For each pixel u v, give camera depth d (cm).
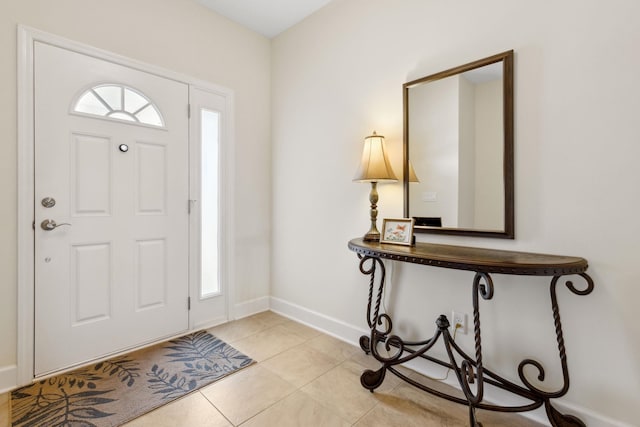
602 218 129
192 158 238
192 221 240
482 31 161
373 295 212
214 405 155
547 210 142
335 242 237
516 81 149
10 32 165
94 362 194
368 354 208
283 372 186
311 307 256
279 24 268
